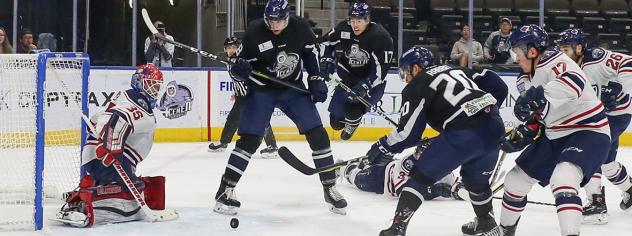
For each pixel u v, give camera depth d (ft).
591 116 21.67
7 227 24.52
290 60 27.25
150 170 39.75
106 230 24.54
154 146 50.19
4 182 28.04
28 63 25.00
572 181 20.97
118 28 60.70
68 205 25.40
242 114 27.71
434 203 30.25
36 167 24.34
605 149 21.76
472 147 21.63
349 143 53.47
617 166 28.32
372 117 55.21
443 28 67.62
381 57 35.91
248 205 29.73
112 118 24.07
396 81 55.01
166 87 52.08
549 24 70.49
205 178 37.06
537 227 26.27
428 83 21.88
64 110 34.14
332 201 27.94
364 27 35.42
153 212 25.89
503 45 59.36
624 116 27.55
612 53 26.63
